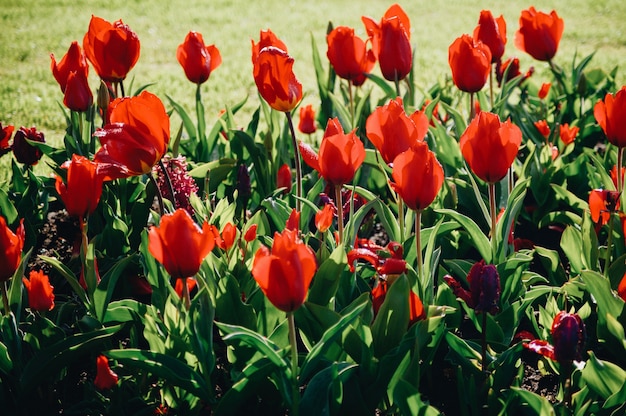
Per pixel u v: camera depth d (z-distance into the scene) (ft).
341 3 41.47
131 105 7.80
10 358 8.14
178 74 27.04
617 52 28.71
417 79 24.80
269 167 12.57
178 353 7.95
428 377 9.12
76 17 37.55
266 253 6.40
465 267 9.87
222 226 9.86
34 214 13.01
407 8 39.50
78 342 8.04
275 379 7.84
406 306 7.73
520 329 10.27
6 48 31.04
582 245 10.03
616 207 9.62
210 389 7.81
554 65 16.58
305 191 12.67
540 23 14.26
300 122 14.85
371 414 7.73
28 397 8.37
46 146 12.59
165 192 10.61
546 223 12.45
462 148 8.46
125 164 7.91
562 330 7.11
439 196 11.41
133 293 10.61
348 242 9.27
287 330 7.95
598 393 7.72
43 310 8.27
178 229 6.75
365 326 7.74
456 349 8.48
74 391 9.07
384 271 7.79
